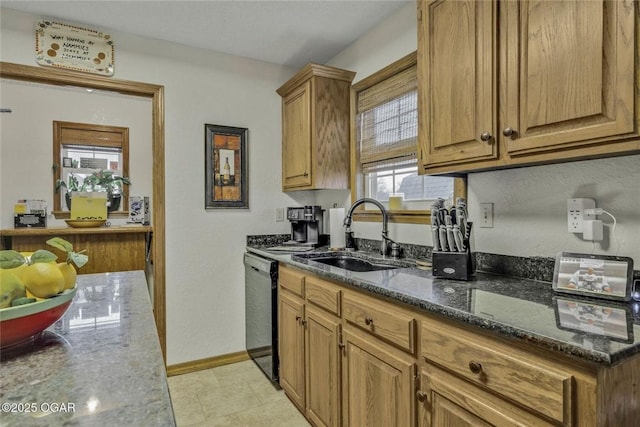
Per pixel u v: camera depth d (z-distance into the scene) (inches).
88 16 88.8
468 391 40.8
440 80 58.2
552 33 43.0
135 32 97.0
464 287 52.6
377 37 94.3
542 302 44.1
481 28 51.4
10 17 85.4
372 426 56.8
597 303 43.6
